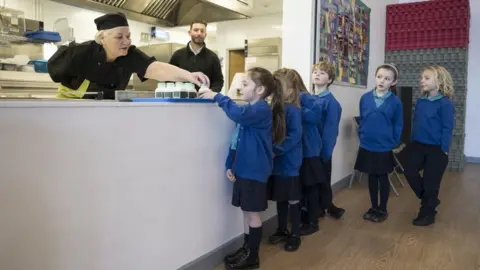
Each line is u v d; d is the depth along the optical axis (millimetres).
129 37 1856
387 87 2818
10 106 1067
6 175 1070
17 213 1102
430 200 2734
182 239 1747
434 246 2322
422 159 2756
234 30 6238
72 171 1240
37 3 4031
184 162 1718
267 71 1940
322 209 2816
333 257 2150
